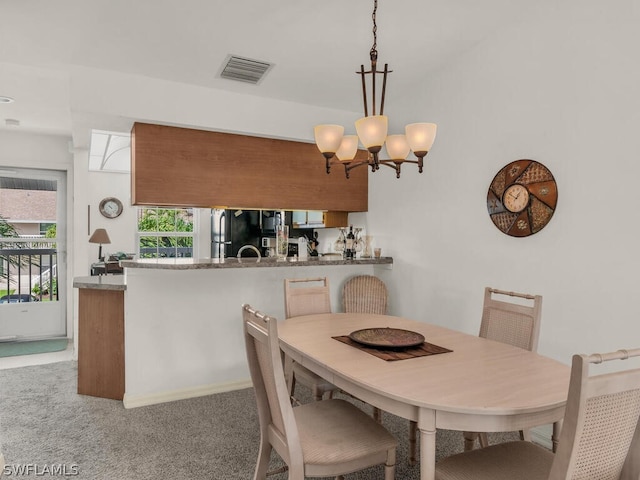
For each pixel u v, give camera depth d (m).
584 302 2.53
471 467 1.58
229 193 3.77
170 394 3.25
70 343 5.07
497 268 3.07
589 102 2.49
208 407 3.12
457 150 3.40
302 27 2.80
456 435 2.75
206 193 3.67
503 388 1.58
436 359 1.94
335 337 2.32
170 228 7.16
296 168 4.10
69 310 5.38
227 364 3.48
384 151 4.22
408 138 2.14
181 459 2.39
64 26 2.64
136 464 2.34
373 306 3.88
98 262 6.34
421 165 2.16
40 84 3.46
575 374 1.16
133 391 3.15
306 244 4.40
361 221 4.58
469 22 2.91
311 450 1.66
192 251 7.30
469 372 1.76
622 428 1.27
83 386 3.35
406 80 3.71
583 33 2.52
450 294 3.46
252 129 3.78
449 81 3.46
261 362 1.81
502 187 2.99
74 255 4.55
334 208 4.30
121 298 3.24
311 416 1.95
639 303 2.27
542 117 2.75
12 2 2.38
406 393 1.52
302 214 5.22
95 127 3.61
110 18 2.58
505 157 3.00
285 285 3.02
